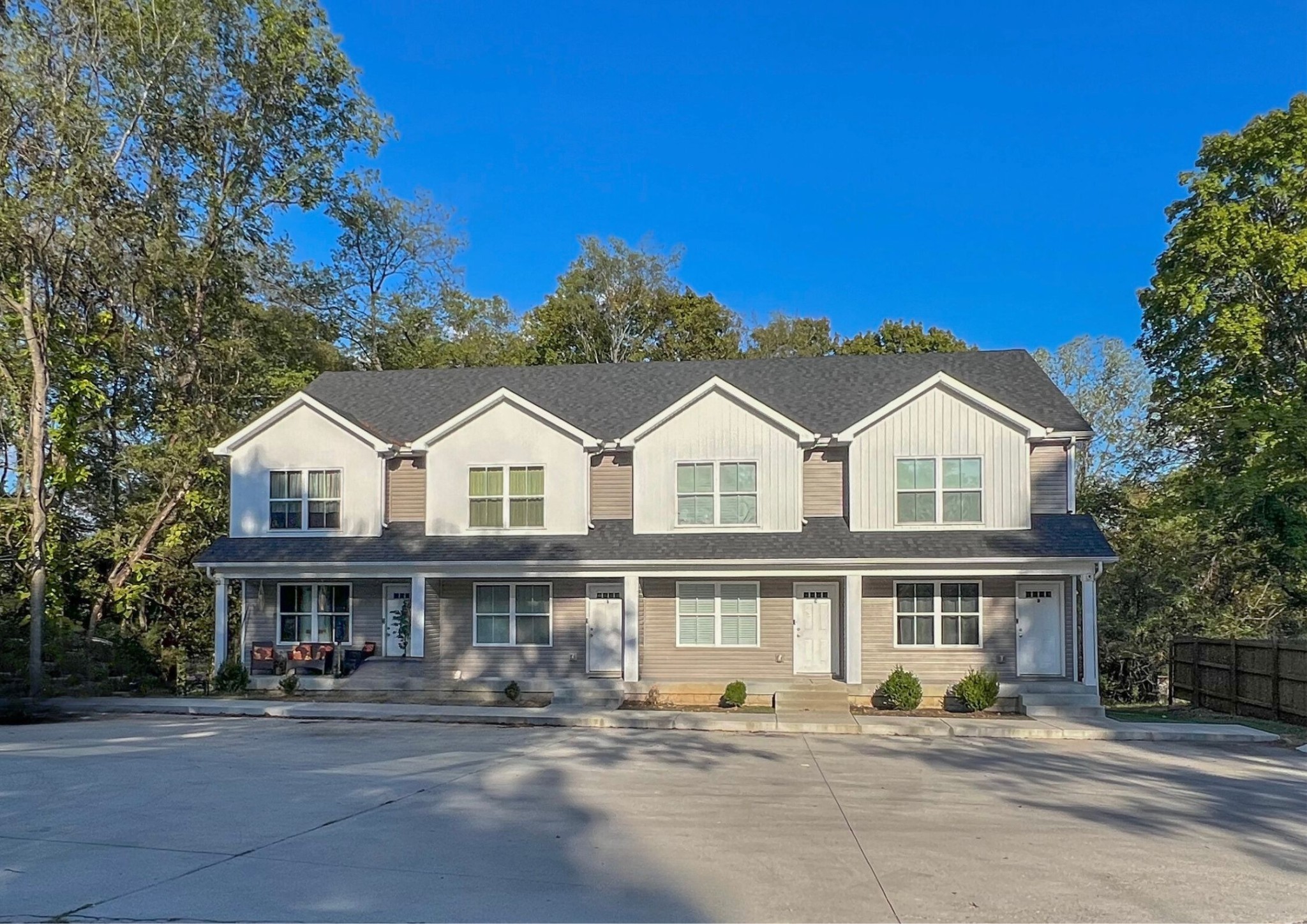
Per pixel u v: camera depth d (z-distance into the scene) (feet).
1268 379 90.58
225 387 103.50
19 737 56.18
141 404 100.73
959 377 79.20
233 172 104.12
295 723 64.03
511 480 79.41
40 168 80.59
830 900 24.29
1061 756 51.72
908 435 74.54
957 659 73.67
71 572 93.97
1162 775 45.50
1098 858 28.84
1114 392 129.70
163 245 91.61
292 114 107.86
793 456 75.87
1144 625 101.14
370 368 149.89
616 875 26.30
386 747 51.83
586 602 79.15
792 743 55.31
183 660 94.07
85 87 82.89
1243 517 75.66
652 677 76.54
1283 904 24.56
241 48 101.86
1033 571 69.46
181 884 25.18
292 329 115.14
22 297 82.79
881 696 71.26
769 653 76.28
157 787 39.01
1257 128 88.28
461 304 164.96
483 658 79.56
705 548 73.77
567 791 38.75
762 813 34.94
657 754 50.16
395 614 82.38
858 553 71.31
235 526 82.33
